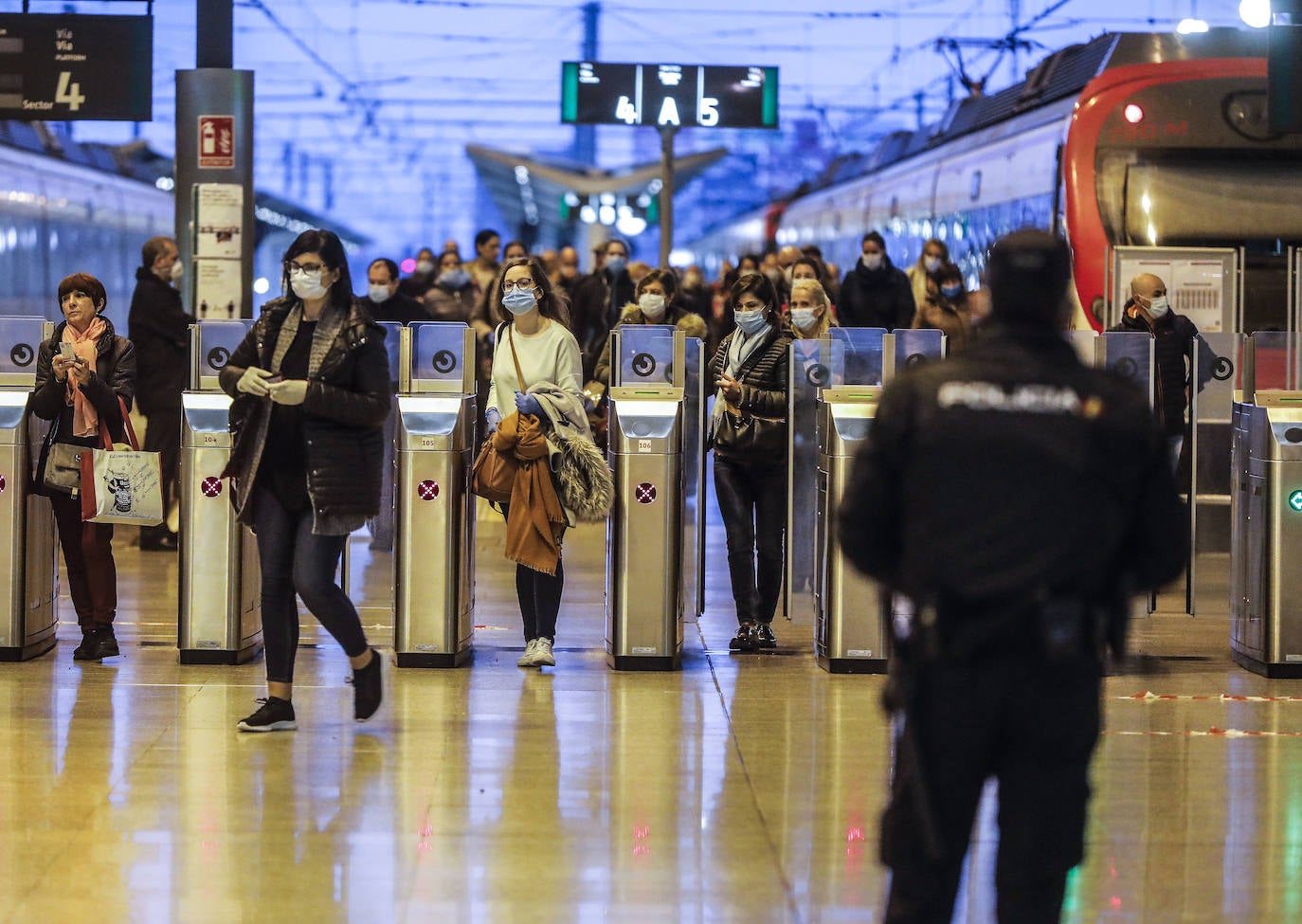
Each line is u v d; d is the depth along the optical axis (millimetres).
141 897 9859
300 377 13297
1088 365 7750
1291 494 16656
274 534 13625
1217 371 18891
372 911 9656
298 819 11445
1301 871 10586
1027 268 7680
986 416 7504
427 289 35938
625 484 16734
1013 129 33625
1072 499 7422
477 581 22906
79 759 12953
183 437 16734
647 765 12977
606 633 18516
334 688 15680
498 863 10539
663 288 19984
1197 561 19172
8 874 10234
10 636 16812
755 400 17609
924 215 40188
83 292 16703
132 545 26547
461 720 14406
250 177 27078
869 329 17156
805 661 17438
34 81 31094
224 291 27047
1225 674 16984
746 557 17812
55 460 16500
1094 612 7574
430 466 16625
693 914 9656
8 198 39219
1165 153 29359
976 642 7406
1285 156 29422
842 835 11195
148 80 31172
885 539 7773
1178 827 11500
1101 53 30750
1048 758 7562
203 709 14742
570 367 16594
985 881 10320
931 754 7566
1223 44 30609
